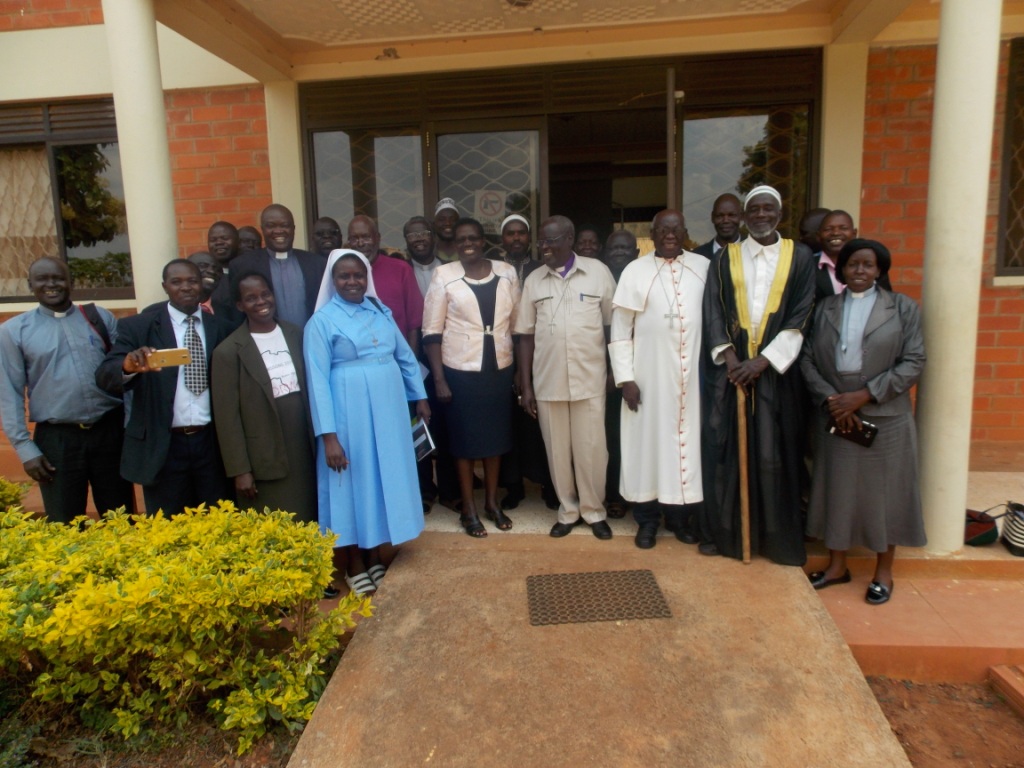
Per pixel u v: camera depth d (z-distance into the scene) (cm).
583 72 516
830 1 460
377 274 412
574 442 385
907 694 303
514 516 428
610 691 272
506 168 537
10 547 308
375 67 525
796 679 275
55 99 564
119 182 582
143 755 270
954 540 363
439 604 329
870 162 502
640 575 346
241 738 267
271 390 337
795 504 350
